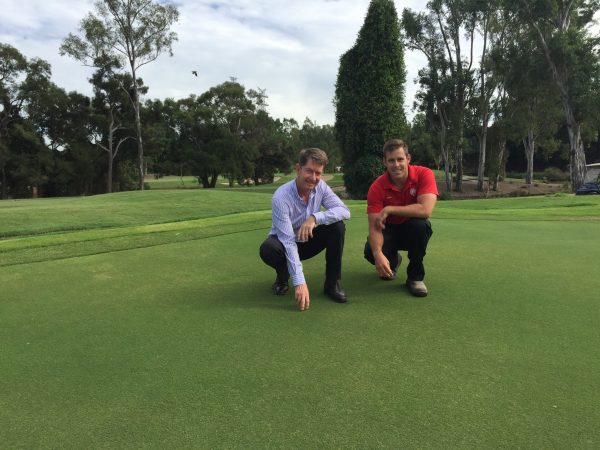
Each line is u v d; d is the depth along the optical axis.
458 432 1.57
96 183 43.06
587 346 2.28
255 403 1.79
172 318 2.77
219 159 45.22
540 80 27.44
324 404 1.77
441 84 27.45
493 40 28.62
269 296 3.21
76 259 4.49
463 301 3.03
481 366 2.07
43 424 1.67
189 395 1.86
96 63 32.66
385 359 2.16
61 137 39.03
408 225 3.16
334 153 75.56
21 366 2.15
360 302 3.03
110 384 1.96
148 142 40.31
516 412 1.69
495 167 32.41
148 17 30.88
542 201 14.45
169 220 8.09
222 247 5.07
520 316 2.73
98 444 1.54
